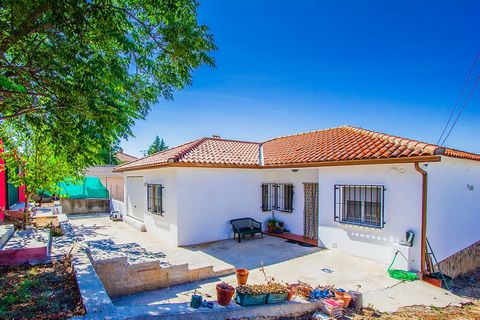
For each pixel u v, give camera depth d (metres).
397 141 8.93
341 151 9.91
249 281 7.06
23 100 5.82
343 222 9.48
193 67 5.57
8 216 12.30
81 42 4.63
